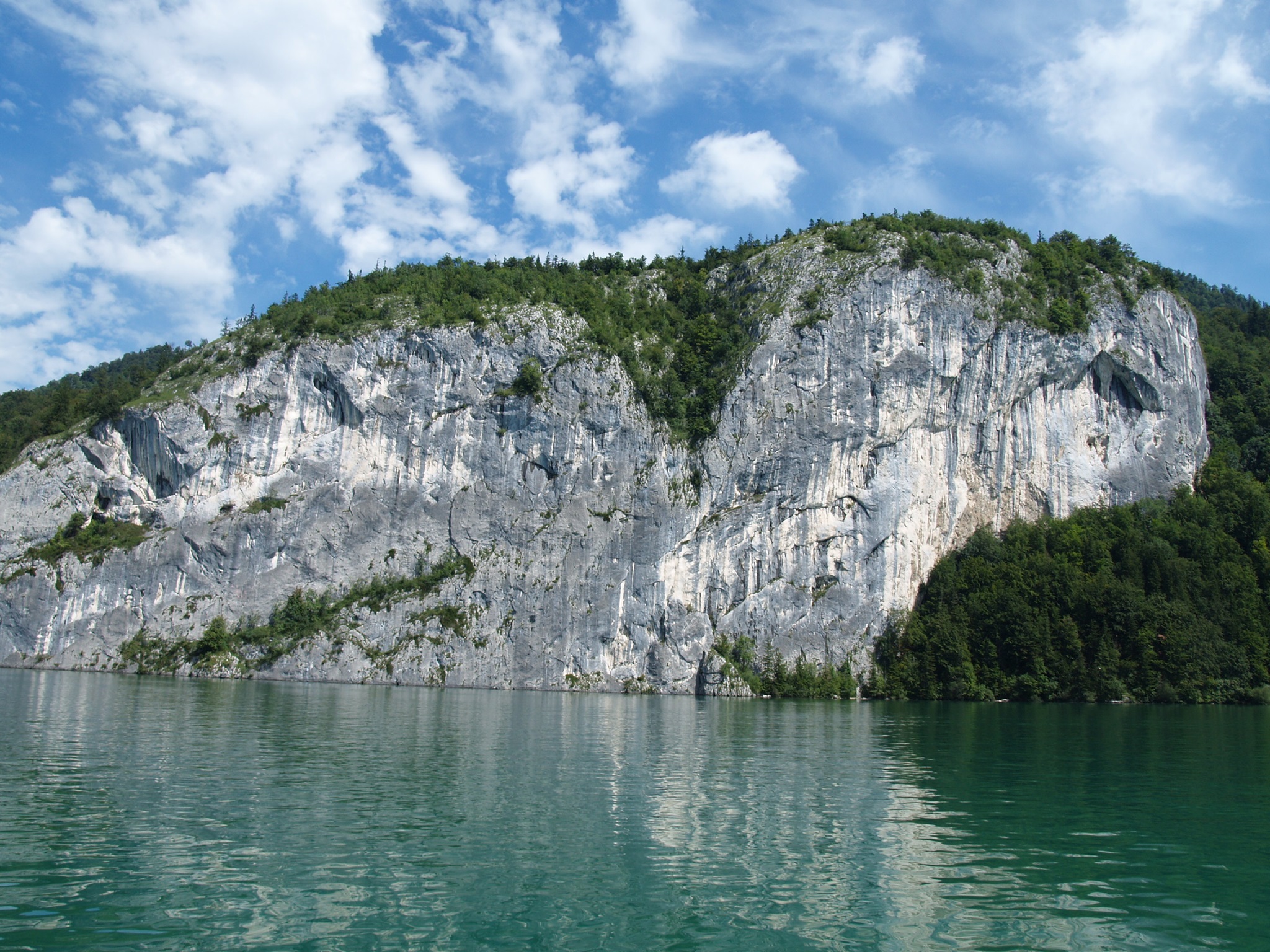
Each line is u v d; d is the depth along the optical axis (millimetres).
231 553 92750
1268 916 17031
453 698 68875
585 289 117062
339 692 69875
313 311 105438
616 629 89688
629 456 95625
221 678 84375
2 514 96688
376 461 98000
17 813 22547
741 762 34438
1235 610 87188
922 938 15617
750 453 95875
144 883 17422
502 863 19234
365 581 94125
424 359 100375
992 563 97000
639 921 16125
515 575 91062
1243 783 31625
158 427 96625
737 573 92688
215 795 25141
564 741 40000
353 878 18047
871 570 95062
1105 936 15914
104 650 89312
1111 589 86812
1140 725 56094
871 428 97750
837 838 22094
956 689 86625
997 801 27484
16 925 15203
